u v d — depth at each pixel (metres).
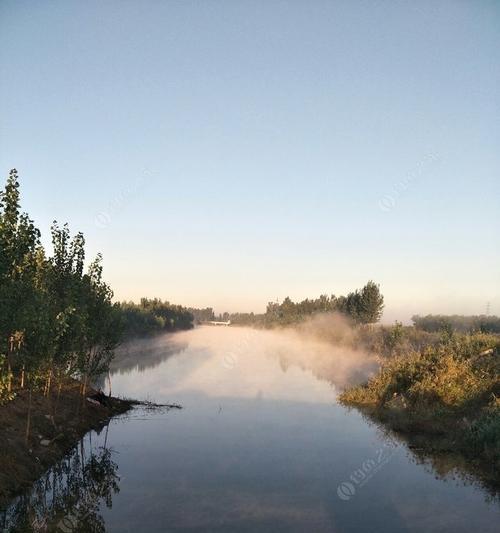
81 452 20.39
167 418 27.19
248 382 40.91
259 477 17.33
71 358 22.92
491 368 26.86
